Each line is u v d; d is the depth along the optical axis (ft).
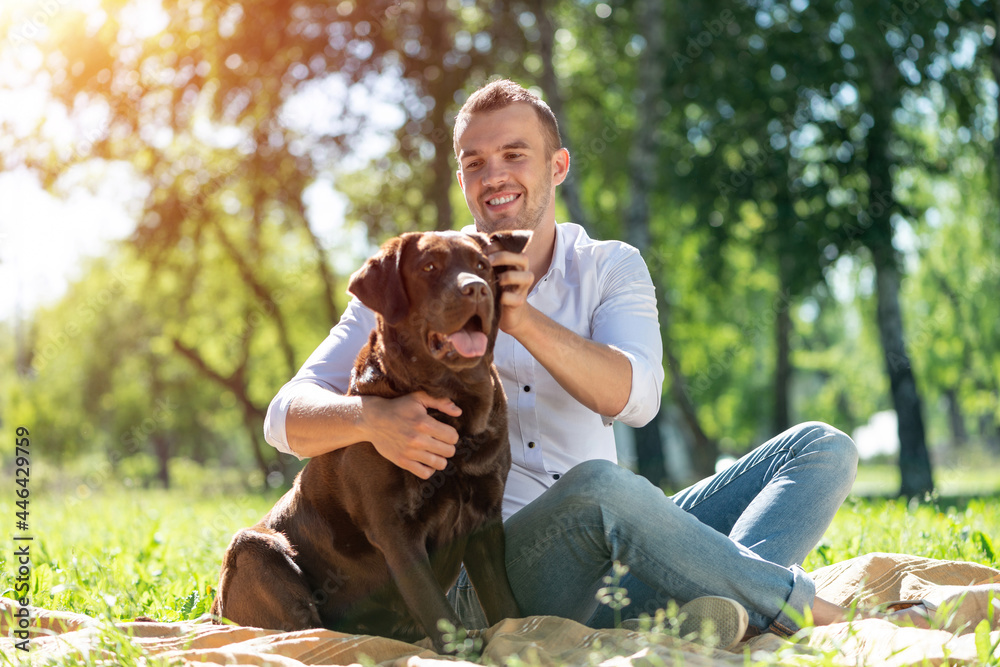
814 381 143.33
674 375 59.67
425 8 46.37
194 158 52.11
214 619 10.85
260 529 10.73
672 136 52.60
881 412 114.73
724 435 110.52
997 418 79.87
